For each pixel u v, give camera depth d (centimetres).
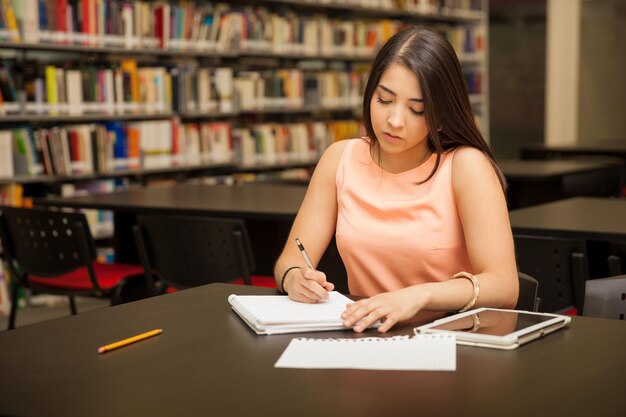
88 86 555
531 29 955
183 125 620
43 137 532
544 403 115
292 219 338
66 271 358
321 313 158
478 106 890
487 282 170
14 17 511
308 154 720
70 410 116
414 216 192
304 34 705
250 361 136
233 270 313
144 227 333
